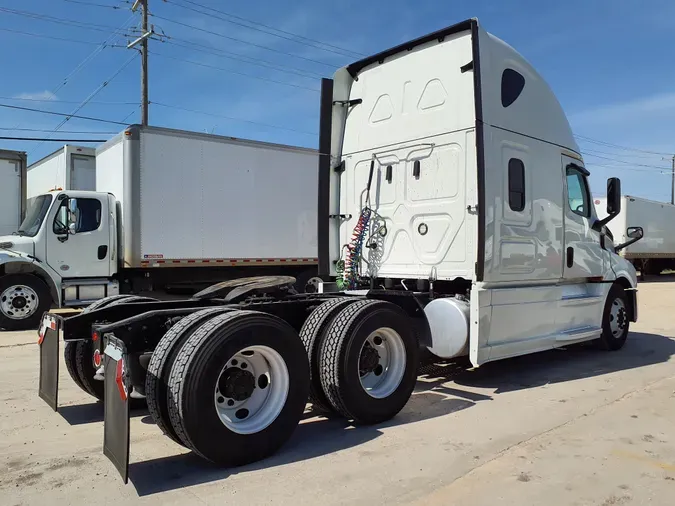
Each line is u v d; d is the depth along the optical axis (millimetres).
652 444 4250
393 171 6656
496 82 6000
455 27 6023
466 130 5977
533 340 6340
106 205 10984
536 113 6574
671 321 11656
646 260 29172
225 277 12484
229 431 3707
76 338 4621
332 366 4461
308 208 13406
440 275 6137
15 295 10016
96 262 10867
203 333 3697
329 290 6961
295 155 13141
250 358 4031
